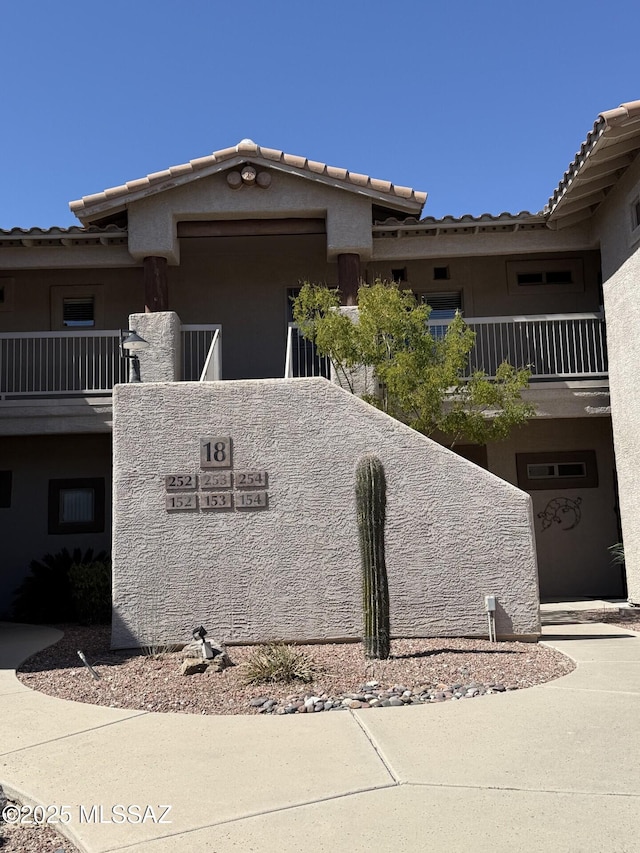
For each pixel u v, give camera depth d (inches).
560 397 583.5
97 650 403.9
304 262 685.9
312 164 601.9
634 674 320.5
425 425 487.8
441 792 194.7
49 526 645.9
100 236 610.9
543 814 179.8
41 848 178.5
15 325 678.5
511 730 245.3
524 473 649.0
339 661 348.2
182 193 612.7
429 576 397.4
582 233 616.7
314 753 228.2
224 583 399.9
